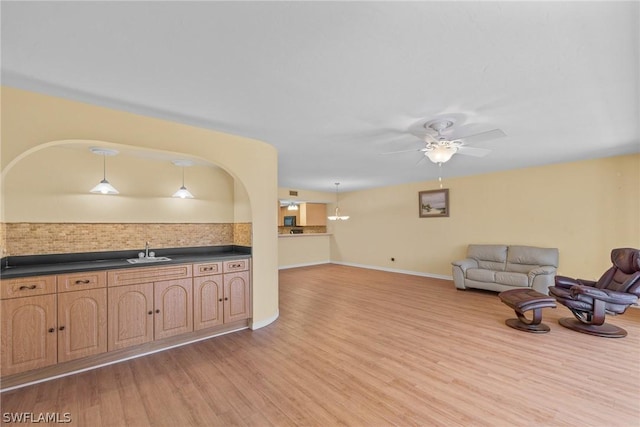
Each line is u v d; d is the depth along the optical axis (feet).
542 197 16.60
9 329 7.07
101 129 7.91
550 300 10.85
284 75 6.40
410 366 8.30
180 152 9.32
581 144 11.89
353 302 15.01
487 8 4.40
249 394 7.00
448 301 15.12
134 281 8.86
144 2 4.23
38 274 7.43
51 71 6.15
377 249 25.39
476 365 8.32
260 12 4.45
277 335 10.67
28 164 8.98
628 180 13.91
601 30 4.91
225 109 8.23
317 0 4.20
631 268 11.06
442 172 18.52
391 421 6.01
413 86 6.93
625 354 8.92
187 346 9.74
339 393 7.02
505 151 13.15
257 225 11.50
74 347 7.88
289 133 10.45
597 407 6.39
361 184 23.44
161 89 7.00
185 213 12.25
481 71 6.28
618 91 7.14
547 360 8.57
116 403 6.68
